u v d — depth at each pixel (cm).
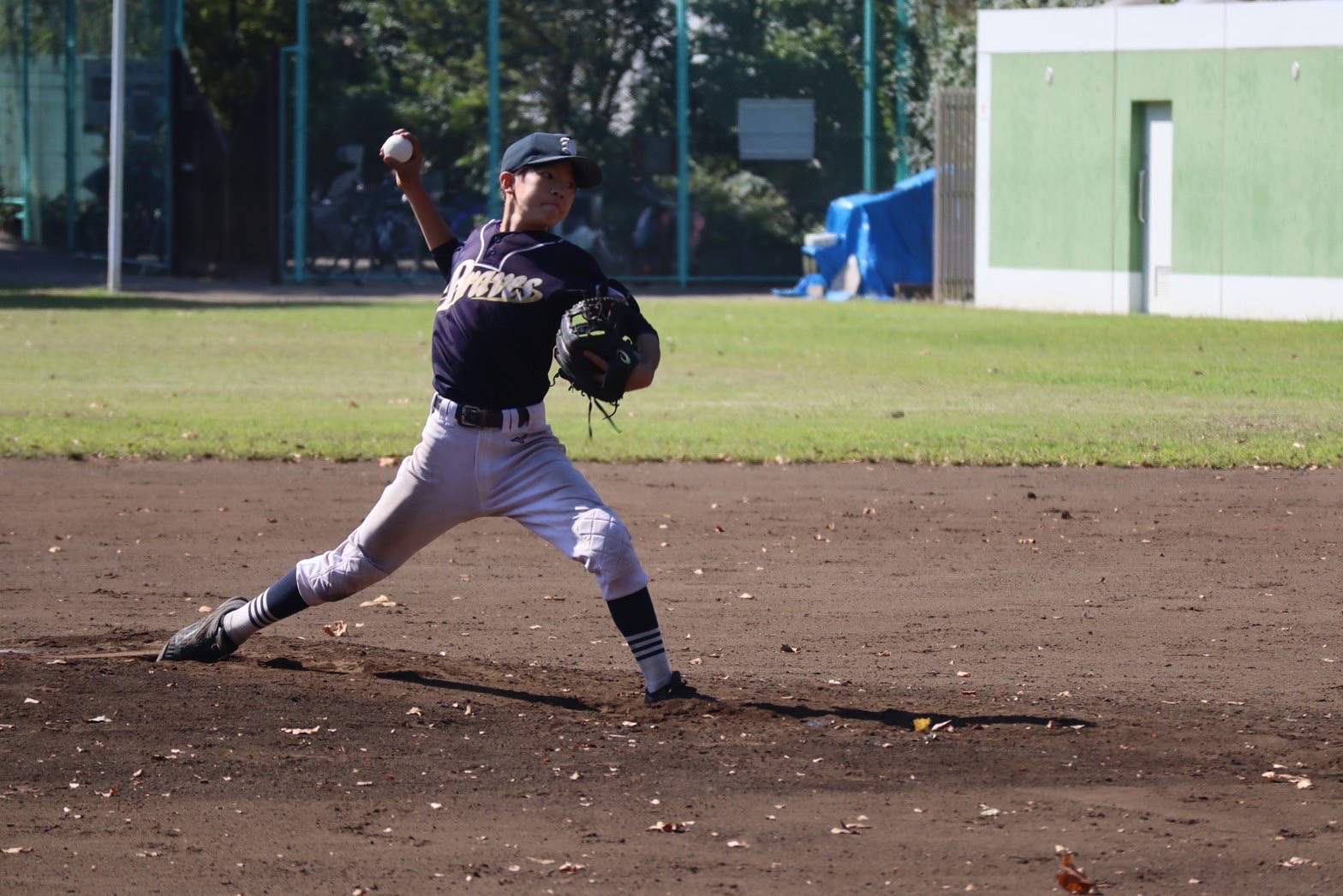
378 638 1995
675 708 1616
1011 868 1206
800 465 3434
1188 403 4325
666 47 8875
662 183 8988
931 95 9031
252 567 2430
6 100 11919
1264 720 1619
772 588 2312
